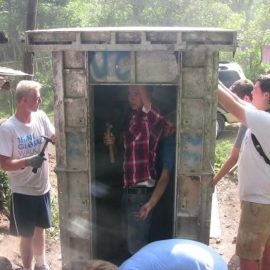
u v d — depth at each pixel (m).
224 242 5.07
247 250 3.48
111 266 2.63
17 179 3.71
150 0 16.67
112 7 17.19
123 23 16.73
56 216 5.31
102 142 4.18
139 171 3.76
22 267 4.26
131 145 3.78
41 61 18.42
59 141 3.41
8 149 3.55
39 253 4.04
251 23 19.03
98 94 4.11
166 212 4.15
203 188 3.44
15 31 18.30
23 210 3.75
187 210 3.50
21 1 18.16
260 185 3.37
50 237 4.99
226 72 10.91
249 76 17.83
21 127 3.64
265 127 3.23
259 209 3.39
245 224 3.47
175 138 3.72
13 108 13.84
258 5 25.05
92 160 3.57
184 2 16.42
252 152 3.36
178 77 3.27
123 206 3.96
